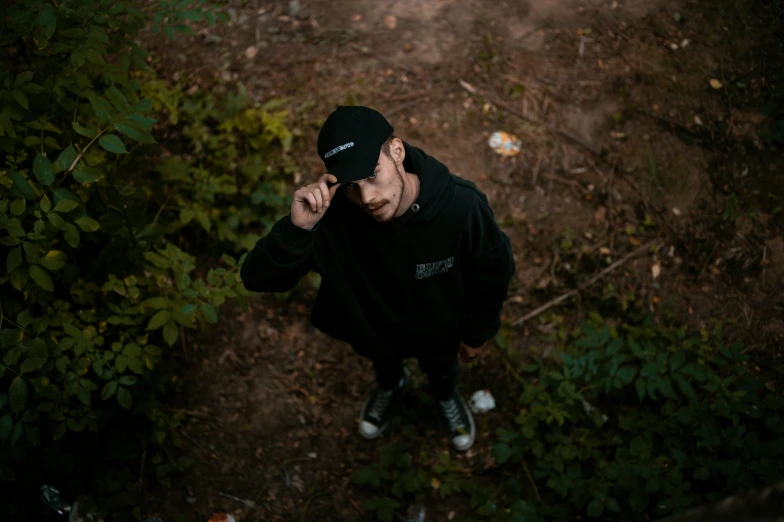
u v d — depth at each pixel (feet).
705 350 10.65
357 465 10.29
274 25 13.55
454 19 13.71
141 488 9.54
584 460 9.77
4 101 7.16
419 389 10.87
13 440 7.09
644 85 12.92
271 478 10.09
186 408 10.42
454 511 9.80
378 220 6.39
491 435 10.53
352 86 13.00
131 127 7.04
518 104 12.87
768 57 12.93
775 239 11.52
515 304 11.47
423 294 7.31
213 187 11.18
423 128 12.66
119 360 8.28
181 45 13.05
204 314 8.30
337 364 11.07
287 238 6.17
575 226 11.97
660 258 11.66
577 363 10.19
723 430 9.25
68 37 7.87
